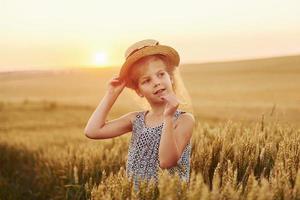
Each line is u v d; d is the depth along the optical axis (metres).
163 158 2.63
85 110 37.28
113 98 3.10
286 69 53.72
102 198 2.47
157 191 2.36
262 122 3.94
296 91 35.53
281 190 2.18
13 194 6.71
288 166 2.57
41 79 71.44
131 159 3.02
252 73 54.53
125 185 2.46
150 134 2.95
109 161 4.71
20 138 13.98
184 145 2.80
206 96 39.34
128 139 5.64
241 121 4.44
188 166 2.91
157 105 2.95
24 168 9.33
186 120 2.85
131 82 3.05
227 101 33.38
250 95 36.75
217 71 60.38
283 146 2.94
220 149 3.32
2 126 24.31
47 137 14.61
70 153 5.46
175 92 2.97
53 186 6.23
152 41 2.94
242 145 3.26
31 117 31.19
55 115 32.03
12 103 43.16
